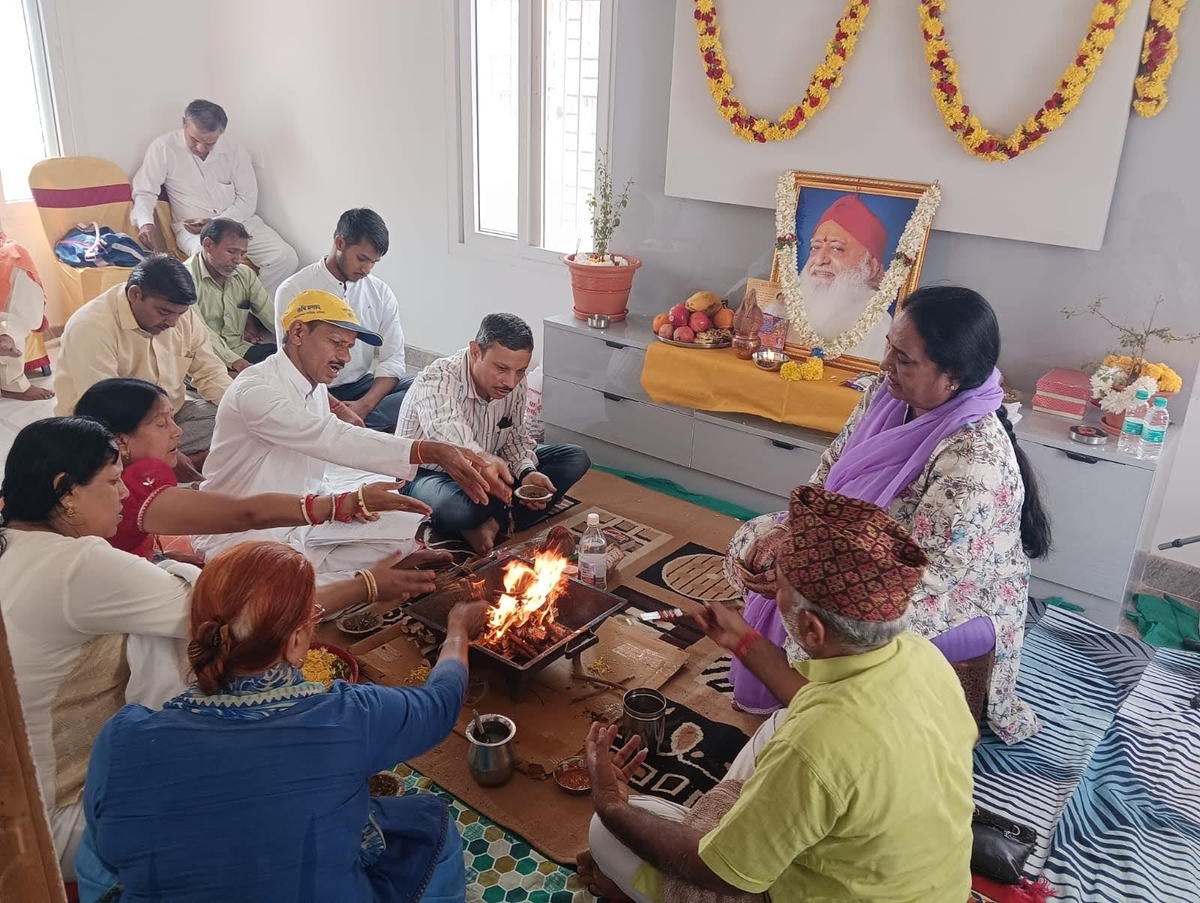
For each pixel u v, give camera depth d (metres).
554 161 5.08
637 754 2.00
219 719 1.50
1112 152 3.31
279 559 1.54
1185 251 3.35
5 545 1.91
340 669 2.62
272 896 1.49
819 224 3.99
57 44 5.67
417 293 5.87
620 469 4.52
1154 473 3.16
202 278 4.73
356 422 3.69
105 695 2.01
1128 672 3.07
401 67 5.40
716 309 4.30
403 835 1.83
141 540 2.43
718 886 1.59
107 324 3.54
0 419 4.69
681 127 4.25
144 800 1.45
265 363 2.98
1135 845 2.32
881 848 1.42
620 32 4.42
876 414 2.62
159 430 2.42
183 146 5.93
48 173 5.57
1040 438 3.33
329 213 6.11
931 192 3.68
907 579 1.45
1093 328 3.59
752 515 4.04
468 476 2.86
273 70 6.02
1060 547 3.41
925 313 2.31
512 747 2.39
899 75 3.67
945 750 1.47
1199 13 3.14
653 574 3.40
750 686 2.62
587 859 2.11
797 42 3.87
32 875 0.77
